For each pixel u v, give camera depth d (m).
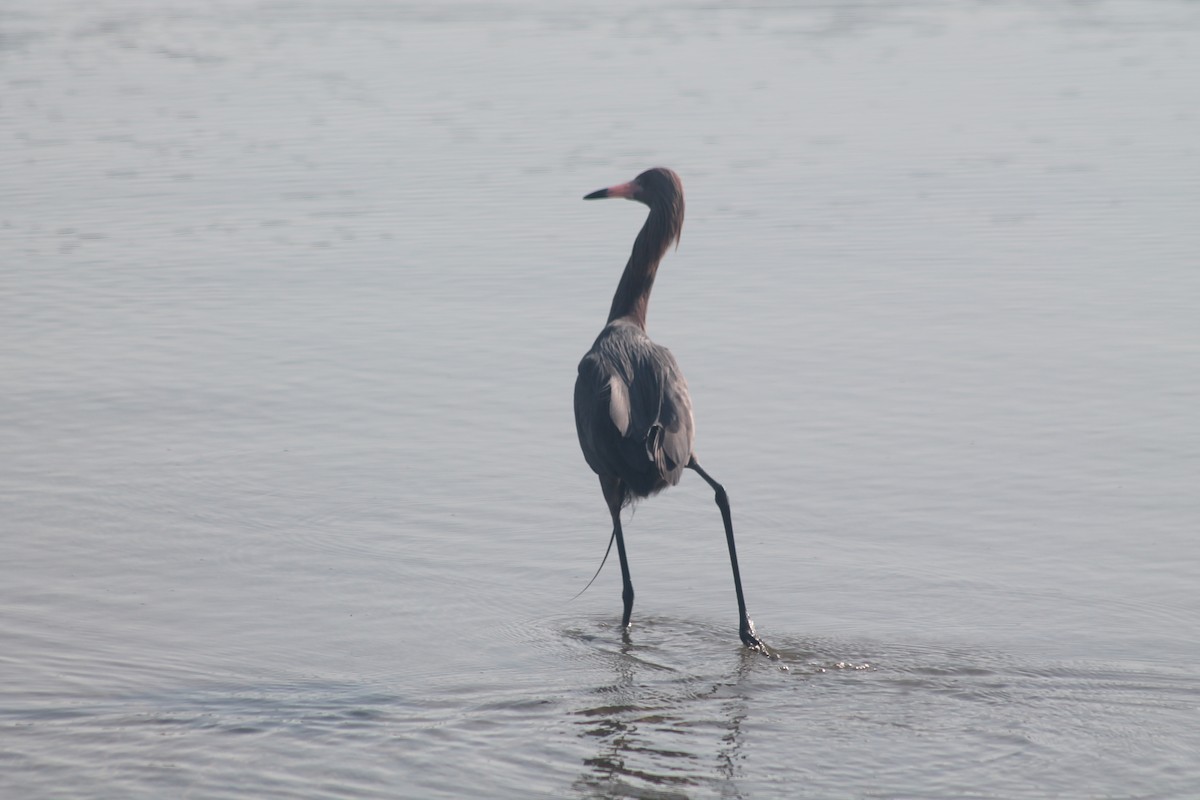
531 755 8.55
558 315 18.25
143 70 36.16
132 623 10.49
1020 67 35.12
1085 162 25.86
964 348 16.77
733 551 10.35
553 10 45.16
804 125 29.09
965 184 24.52
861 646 10.21
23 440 14.17
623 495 10.88
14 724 8.90
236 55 38.06
